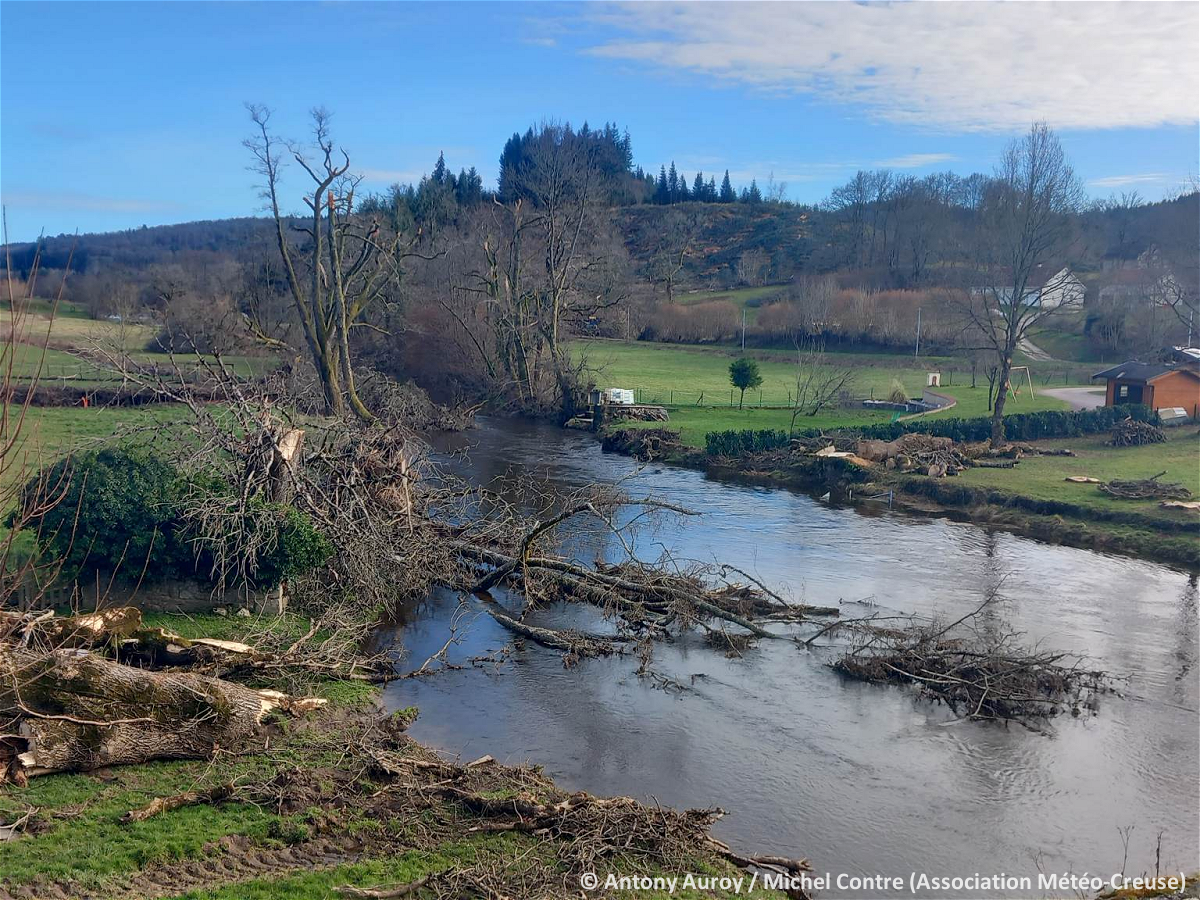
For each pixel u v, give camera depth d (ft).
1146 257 318.45
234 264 309.42
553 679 63.57
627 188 604.90
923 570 92.79
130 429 73.26
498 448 161.68
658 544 99.81
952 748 54.85
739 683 63.77
